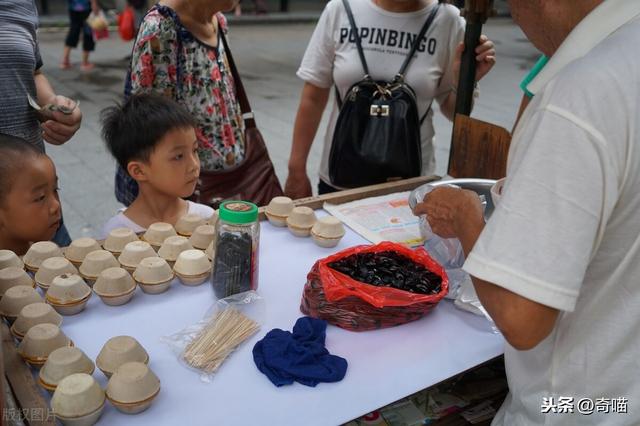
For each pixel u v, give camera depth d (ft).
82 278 3.86
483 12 5.60
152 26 5.63
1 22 4.99
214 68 6.18
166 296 3.95
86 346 3.36
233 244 3.80
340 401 3.06
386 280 3.84
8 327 3.37
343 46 6.49
